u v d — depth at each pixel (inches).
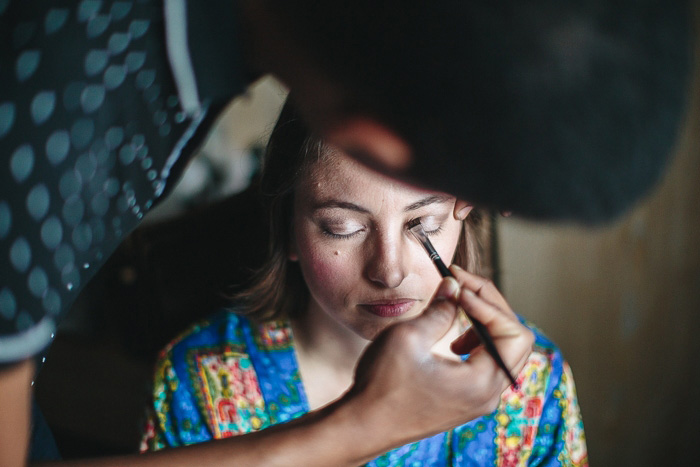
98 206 16.9
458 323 38.9
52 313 16.6
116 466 21.4
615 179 12.3
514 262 59.5
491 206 13.2
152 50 16.5
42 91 15.0
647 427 74.1
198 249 53.8
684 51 12.5
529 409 38.9
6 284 15.4
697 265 70.7
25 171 15.1
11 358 15.8
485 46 11.7
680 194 66.2
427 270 32.9
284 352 39.5
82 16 15.2
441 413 21.1
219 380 39.2
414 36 12.2
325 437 20.4
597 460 72.2
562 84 11.6
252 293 40.6
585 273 64.3
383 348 20.2
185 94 17.1
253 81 18.3
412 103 12.5
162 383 39.6
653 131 12.2
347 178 30.3
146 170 17.9
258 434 21.5
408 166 13.5
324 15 13.1
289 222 37.9
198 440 38.8
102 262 18.7
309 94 14.2
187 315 56.7
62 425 76.4
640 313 69.4
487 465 38.9
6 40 14.8
